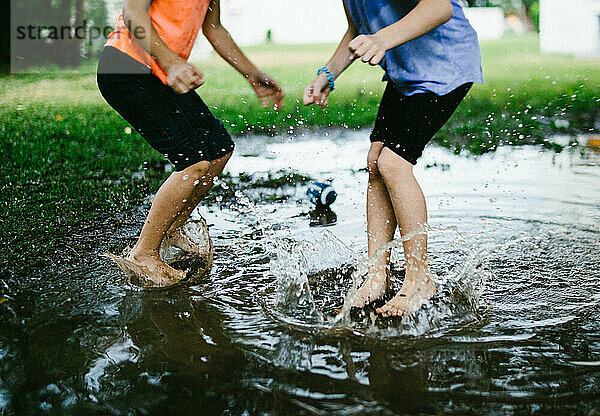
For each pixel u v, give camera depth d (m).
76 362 2.02
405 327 2.26
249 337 2.20
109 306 2.47
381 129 2.70
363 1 2.67
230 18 24.84
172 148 2.67
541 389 1.83
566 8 16.33
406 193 2.49
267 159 5.40
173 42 2.63
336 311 2.41
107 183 4.50
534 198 3.87
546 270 2.75
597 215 3.50
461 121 6.80
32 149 5.70
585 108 7.32
